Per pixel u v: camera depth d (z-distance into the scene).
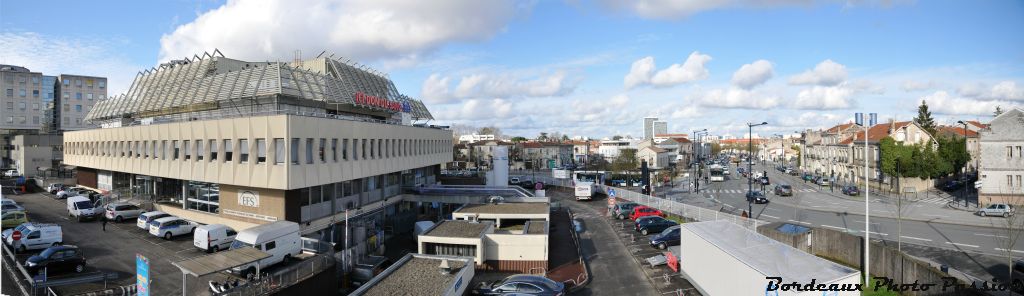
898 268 22.56
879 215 45.44
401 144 48.53
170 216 36.09
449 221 33.72
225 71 46.50
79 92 98.62
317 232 34.75
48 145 80.69
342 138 37.03
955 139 68.75
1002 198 50.88
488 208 40.47
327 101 42.00
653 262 28.19
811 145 108.56
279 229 25.83
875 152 72.62
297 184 31.77
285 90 38.53
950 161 67.00
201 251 29.91
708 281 22.61
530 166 128.50
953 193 62.91
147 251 29.91
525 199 45.91
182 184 40.44
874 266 24.48
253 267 23.31
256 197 33.53
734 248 21.22
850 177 82.19
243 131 33.16
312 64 49.44
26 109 94.06
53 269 23.86
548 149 138.75
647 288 24.94
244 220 34.22
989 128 52.00
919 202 54.91
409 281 21.11
